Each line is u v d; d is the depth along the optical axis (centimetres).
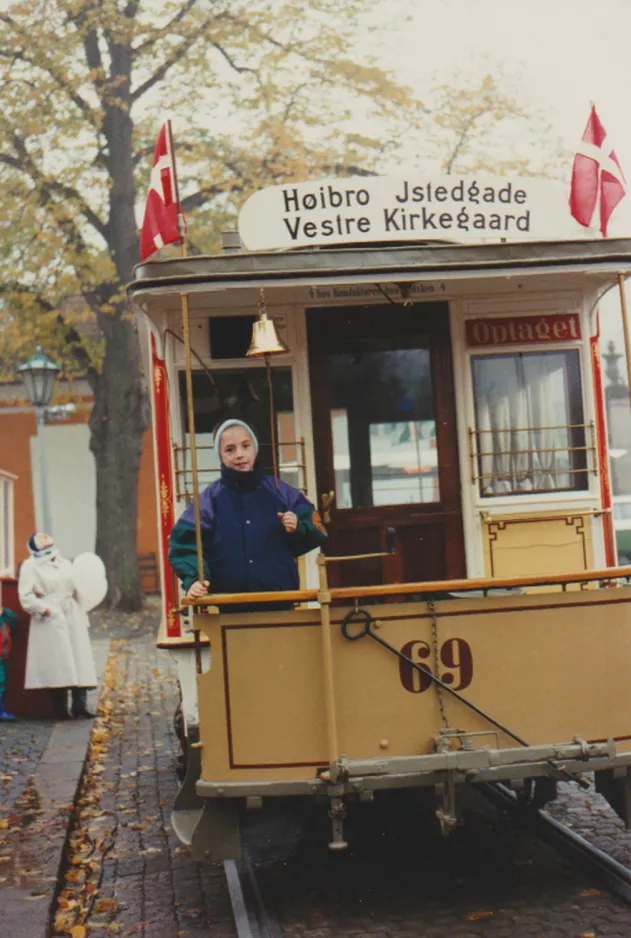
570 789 737
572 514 683
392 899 545
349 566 676
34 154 2094
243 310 665
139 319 672
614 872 543
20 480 2845
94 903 568
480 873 576
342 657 512
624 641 531
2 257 2105
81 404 2800
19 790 758
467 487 676
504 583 512
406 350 682
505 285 680
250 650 512
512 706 519
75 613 1076
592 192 668
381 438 680
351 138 2106
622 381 2369
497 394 684
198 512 517
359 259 553
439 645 517
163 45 2112
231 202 2098
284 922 522
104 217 2202
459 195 591
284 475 670
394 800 717
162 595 658
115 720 1088
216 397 667
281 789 504
